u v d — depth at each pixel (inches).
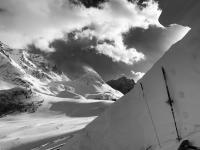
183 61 266.5
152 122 295.1
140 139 307.3
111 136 342.3
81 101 7509.8
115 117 345.1
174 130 268.8
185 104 262.4
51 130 4188.0
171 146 259.0
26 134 4183.1
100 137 355.6
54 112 6993.1
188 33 269.4
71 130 3585.1
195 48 257.9
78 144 379.6
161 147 273.9
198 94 253.3
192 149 229.8
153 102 296.5
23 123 5949.8
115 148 334.0
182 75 266.5
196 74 255.4
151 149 287.3
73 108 7047.2
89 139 372.5
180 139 258.8
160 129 284.5
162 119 284.4
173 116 272.1
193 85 257.1
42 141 3179.1
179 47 273.1
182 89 265.7
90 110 6815.9
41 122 5866.1
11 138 3786.9
